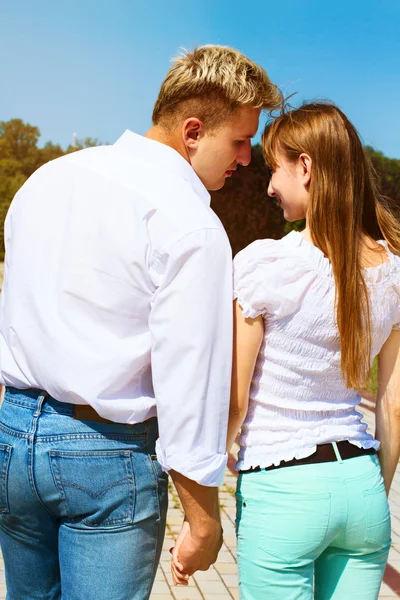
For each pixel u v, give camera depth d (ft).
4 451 6.35
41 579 6.88
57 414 6.24
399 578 12.53
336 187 6.25
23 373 6.36
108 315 6.17
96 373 6.10
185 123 6.67
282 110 6.75
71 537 6.38
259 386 6.32
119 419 6.18
